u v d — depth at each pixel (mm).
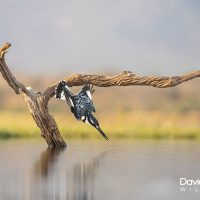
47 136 24281
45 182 16750
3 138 29594
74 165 19484
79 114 21859
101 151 23281
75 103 21906
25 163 19828
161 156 21703
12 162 20078
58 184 16469
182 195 15266
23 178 17234
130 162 20156
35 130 30547
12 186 16188
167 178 17281
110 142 27406
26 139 28828
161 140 28875
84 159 20828
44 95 23797
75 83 23562
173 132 30531
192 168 18922
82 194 15344
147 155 21938
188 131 30625
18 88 23562
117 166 19328
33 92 23875
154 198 14977
